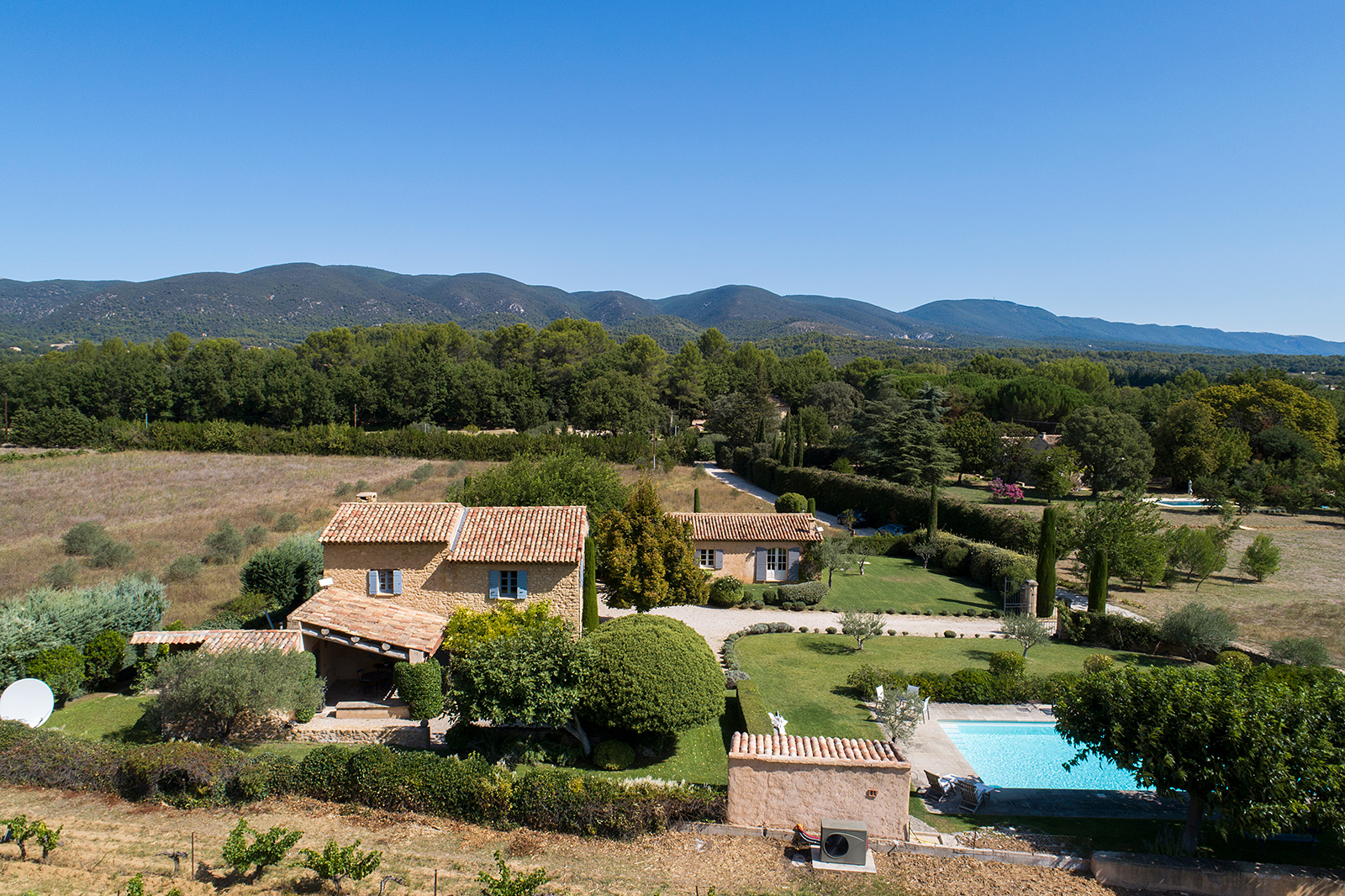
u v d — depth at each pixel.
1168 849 14.67
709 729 21.38
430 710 21.48
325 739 20.22
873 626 29.33
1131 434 67.25
